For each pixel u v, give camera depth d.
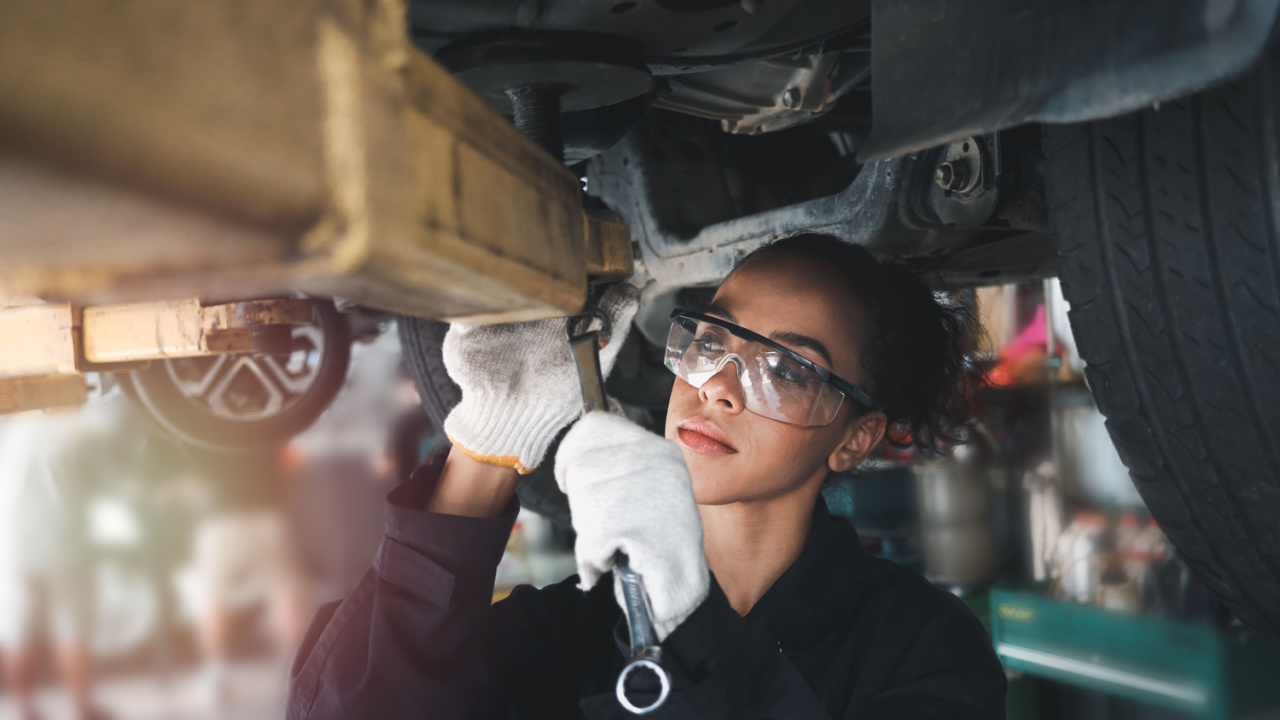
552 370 0.81
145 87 0.23
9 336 1.66
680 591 0.66
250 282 0.28
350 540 5.05
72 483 4.29
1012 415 3.40
